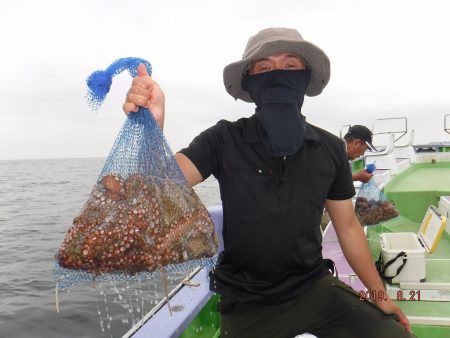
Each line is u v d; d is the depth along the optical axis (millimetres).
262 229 1733
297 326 1787
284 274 1785
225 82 2076
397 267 2709
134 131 1423
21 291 11469
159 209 1324
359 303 1787
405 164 8102
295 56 1918
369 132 4484
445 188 5738
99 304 8844
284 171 1787
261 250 1741
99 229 1251
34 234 21641
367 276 2080
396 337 1617
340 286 1858
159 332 1984
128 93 1443
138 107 1420
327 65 1934
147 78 1484
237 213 1770
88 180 83938
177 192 1420
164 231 1309
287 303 1797
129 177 1357
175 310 2244
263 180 1770
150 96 1469
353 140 4484
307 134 1880
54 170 145625
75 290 10578
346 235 2082
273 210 1732
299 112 1898
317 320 1779
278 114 1787
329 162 1898
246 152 1816
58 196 46875
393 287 2688
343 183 2006
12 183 75625
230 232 1795
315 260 1854
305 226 1771
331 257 3287
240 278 1818
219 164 1857
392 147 6895
